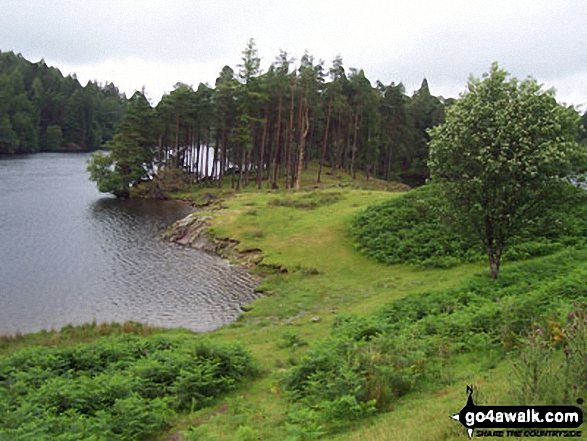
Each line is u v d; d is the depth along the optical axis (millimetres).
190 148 91688
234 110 76438
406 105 94625
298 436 8672
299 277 31500
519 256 27297
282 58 73625
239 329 22203
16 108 137750
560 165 19750
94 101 169750
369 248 34812
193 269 35031
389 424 8742
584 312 10812
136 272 33875
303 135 72062
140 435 11195
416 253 32125
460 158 21375
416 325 16062
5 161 111375
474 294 19688
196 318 24891
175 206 65562
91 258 37312
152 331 21953
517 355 11531
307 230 41281
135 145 76500
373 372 11125
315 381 11859
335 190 60875
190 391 13211
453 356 12820
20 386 13594
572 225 29328
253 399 12812
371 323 17047
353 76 85938
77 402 12336
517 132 19578
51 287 29891
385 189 71188
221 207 54156
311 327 21016
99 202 66375
